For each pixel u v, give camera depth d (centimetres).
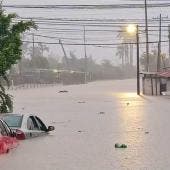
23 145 4097
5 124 3962
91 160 3547
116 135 5162
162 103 11275
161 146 4275
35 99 13012
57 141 4456
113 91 17925
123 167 3281
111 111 8956
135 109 9438
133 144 4434
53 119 7350
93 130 5684
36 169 3189
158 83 15300
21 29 5631
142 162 3472
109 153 3875
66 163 3412
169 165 3353
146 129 5775
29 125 4469
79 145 4309
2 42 5528
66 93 16462
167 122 6694
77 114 8325
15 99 13050
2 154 3716
